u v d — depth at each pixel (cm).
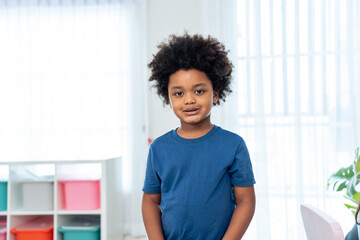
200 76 86
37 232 185
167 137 94
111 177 195
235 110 229
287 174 226
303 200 224
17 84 255
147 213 95
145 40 251
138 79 250
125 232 252
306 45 226
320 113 225
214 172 86
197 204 85
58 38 253
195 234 86
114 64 253
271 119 228
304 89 226
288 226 224
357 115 222
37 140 255
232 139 90
